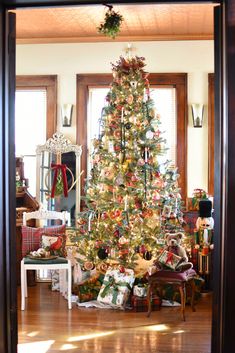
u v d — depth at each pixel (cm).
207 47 629
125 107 522
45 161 648
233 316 232
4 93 251
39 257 500
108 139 528
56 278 573
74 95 649
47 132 655
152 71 636
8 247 255
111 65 579
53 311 489
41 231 543
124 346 389
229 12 232
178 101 635
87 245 523
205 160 634
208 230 567
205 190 633
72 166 645
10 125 258
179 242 507
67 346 388
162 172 535
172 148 641
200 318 468
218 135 245
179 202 541
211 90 629
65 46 647
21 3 250
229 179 232
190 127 636
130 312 490
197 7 508
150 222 514
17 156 641
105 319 464
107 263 521
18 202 639
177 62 633
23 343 394
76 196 642
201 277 566
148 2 250
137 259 519
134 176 509
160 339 405
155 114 533
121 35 630
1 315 247
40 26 589
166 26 589
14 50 262
